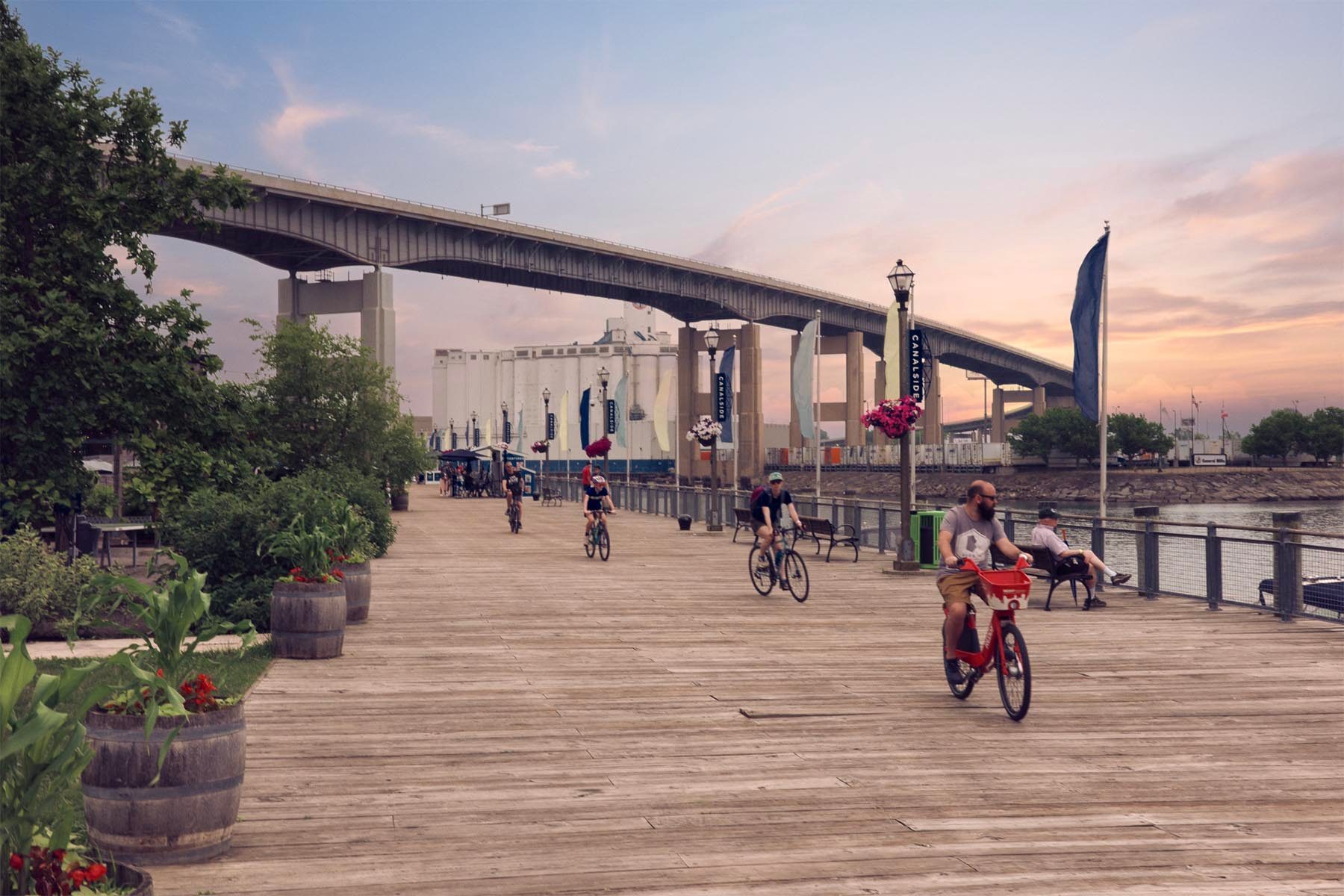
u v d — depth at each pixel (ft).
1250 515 309.22
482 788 21.17
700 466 492.54
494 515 150.92
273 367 113.70
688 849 17.56
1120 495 431.43
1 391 53.26
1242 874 16.61
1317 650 39.24
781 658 37.52
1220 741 25.50
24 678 10.77
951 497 452.76
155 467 59.36
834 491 481.87
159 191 61.41
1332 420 512.22
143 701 16.56
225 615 42.68
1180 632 44.14
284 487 46.42
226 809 16.90
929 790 21.24
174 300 59.47
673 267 419.95
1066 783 21.83
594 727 26.66
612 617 48.65
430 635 42.57
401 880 15.98
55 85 57.62
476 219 330.34
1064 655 38.17
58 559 40.22
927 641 41.70
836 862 16.97
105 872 11.72
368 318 292.81
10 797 11.10
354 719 27.43
